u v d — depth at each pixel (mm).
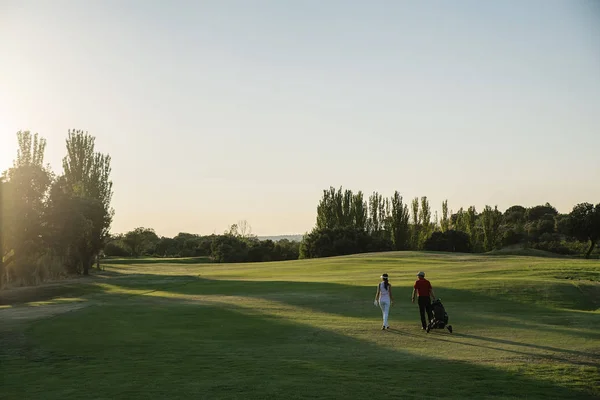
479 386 12133
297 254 132875
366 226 127062
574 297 29547
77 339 19484
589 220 96938
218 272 69438
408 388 11906
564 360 14961
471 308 27438
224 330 21328
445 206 134500
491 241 119125
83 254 75250
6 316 27234
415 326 22062
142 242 167000
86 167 91125
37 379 13312
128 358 15836
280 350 16828
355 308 28359
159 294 40156
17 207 50781
